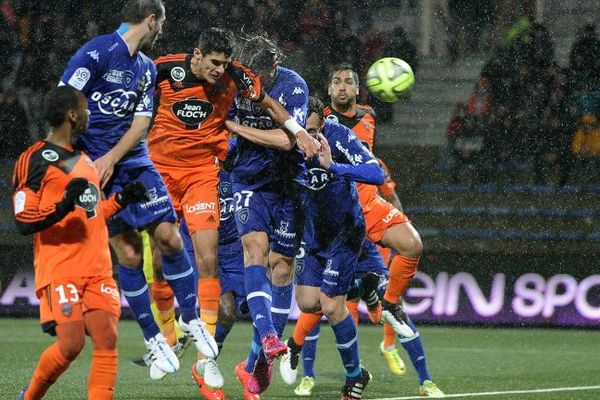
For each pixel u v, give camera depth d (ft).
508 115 172.24
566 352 120.88
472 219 159.94
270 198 77.87
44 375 59.82
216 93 77.82
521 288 147.95
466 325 147.43
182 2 182.60
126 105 68.54
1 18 180.04
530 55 172.96
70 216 58.44
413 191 170.91
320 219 73.36
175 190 80.07
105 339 59.11
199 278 78.95
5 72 177.99
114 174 70.23
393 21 189.67
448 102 185.98
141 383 92.38
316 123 73.46
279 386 92.79
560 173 168.96
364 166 72.43
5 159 173.37
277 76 76.95
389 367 106.63
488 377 99.40
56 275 58.34
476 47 189.26
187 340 87.56
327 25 183.32
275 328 79.82
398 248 87.30
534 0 186.70
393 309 86.84
